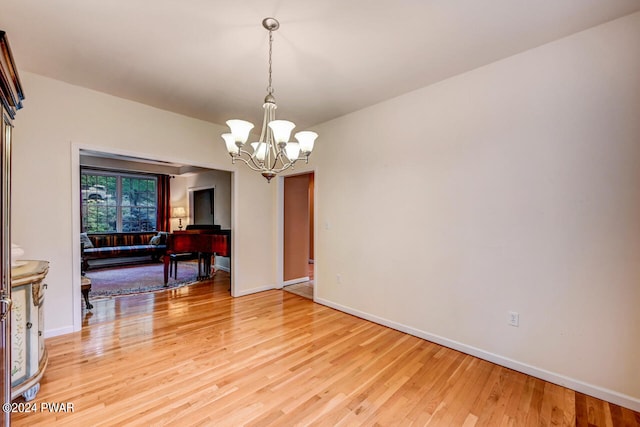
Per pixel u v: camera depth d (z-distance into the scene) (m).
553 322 2.11
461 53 2.26
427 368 2.28
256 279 4.47
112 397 1.87
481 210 2.45
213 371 2.19
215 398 1.87
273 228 4.71
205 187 7.27
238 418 1.69
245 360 2.36
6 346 1.38
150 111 3.38
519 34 2.03
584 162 1.99
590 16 1.84
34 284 1.91
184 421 1.66
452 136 2.62
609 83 1.90
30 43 2.16
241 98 3.13
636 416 1.76
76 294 2.90
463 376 2.17
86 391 1.93
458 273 2.59
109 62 2.44
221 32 2.03
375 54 2.28
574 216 2.03
